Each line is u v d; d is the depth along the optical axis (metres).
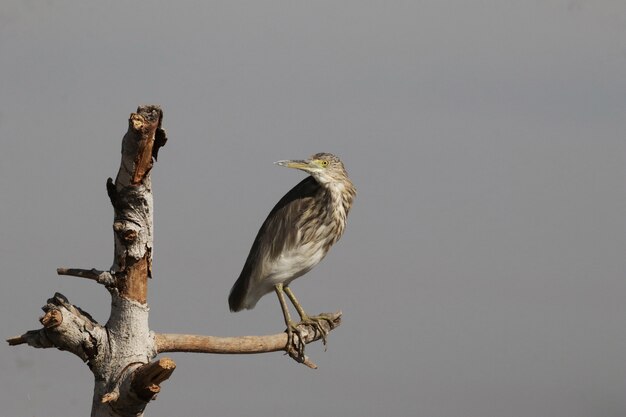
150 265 10.53
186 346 11.55
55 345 10.32
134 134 9.73
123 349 10.45
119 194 10.23
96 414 10.43
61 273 10.51
